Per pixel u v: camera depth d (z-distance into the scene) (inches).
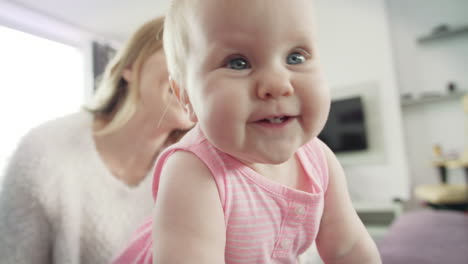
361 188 123.0
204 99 11.9
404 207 117.0
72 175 21.0
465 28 107.8
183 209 13.0
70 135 22.5
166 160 15.8
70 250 19.8
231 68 11.7
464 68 112.7
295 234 15.3
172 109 22.6
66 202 20.3
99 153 23.3
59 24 110.3
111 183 22.4
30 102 98.5
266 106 11.3
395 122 117.3
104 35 125.5
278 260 15.5
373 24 122.0
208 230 12.8
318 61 12.8
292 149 11.9
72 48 119.5
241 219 13.9
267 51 11.4
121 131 23.0
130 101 22.8
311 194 14.6
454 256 31.8
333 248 16.6
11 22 99.6
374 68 122.0
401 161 115.9
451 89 110.3
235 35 11.3
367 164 122.3
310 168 16.3
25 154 20.6
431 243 36.8
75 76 118.3
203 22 12.0
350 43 126.2
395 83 117.6
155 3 105.3
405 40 122.4
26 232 19.3
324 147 18.6
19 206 19.3
